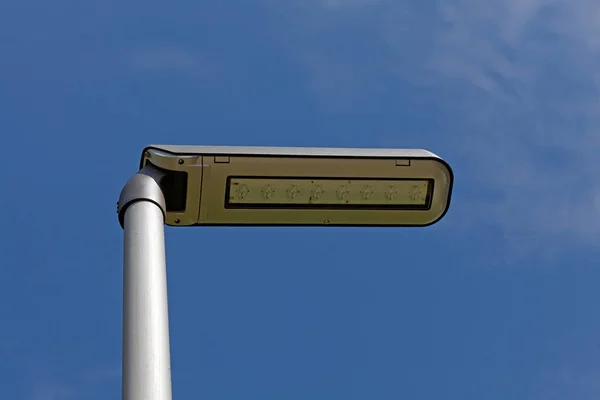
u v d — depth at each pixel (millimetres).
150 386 3219
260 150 4418
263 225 4578
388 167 4543
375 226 4703
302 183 4500
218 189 4406
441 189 4621
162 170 4316
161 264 3672
